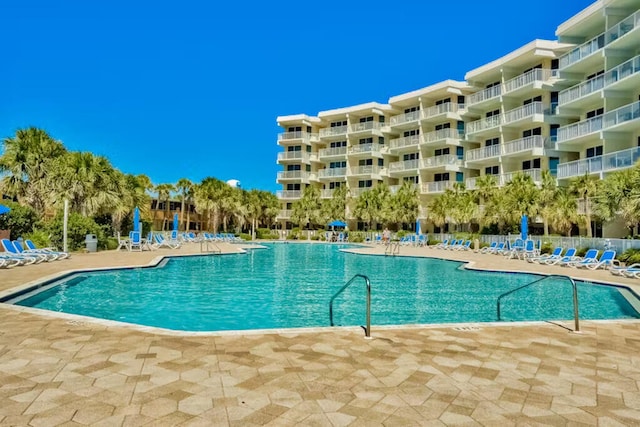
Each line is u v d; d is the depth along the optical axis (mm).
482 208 35000
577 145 31844
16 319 6980
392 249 32312
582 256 21844
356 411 3828
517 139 37062
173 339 5977
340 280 15938
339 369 4926
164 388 4242
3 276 12359
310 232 52469
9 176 25031
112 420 3520
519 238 28141
